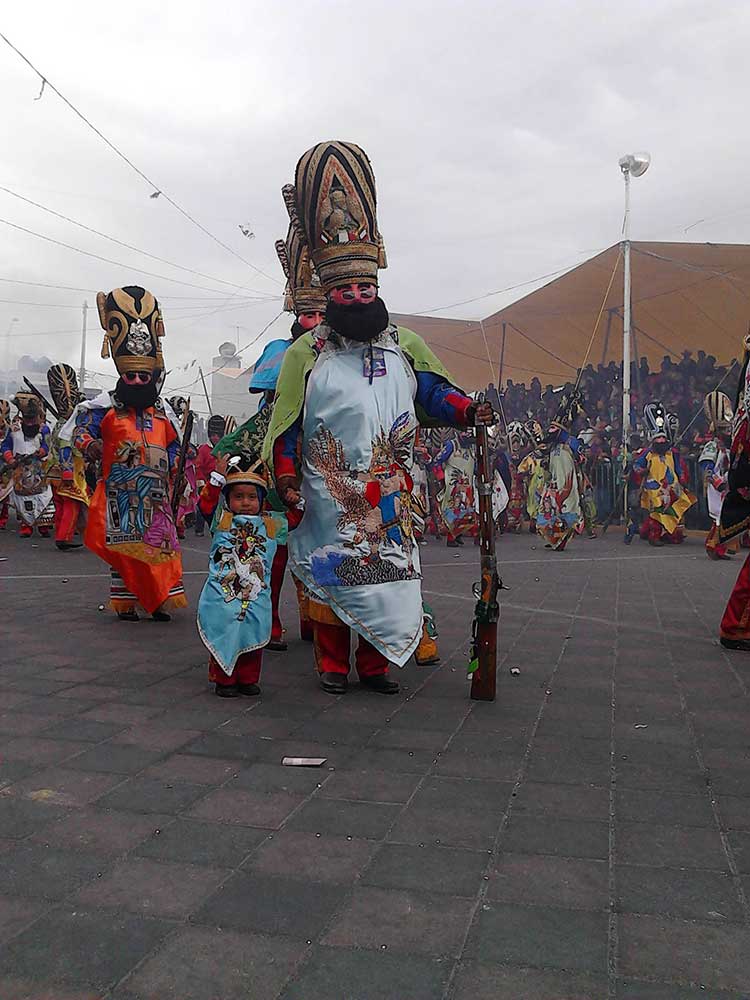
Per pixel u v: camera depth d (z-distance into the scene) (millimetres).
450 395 5418
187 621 7820
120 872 2990
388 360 5438
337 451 5336
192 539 16844
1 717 4773
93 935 2598
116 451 7668
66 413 14477
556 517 15250
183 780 3846
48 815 3465
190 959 2479
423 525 5652
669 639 6988
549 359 24922
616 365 22797
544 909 2748
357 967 2439
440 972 2416
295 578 5918
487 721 4738
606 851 3154
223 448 6480
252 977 2395
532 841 3234
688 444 19750
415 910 2742
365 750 4254
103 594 9375
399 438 5402
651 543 16828
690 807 3553
